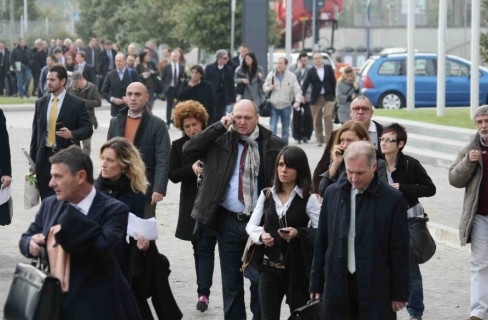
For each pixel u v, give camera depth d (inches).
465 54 3494.1
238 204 621.9
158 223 1029.2
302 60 1820.9
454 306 727.7
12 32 4069.9
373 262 494.0
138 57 2160.4
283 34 3572.8
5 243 912.9
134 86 737.6
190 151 625.9
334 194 505.7
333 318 502.3
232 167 622.2
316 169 625.6
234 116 620.7
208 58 3663.9
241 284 630.5
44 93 1899.6
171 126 2012.8
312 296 517.7
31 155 869.8
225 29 3255.4
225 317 629.3
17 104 2591.0
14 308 446.6
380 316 494.3
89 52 2768.2
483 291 657.6
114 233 461.1
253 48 2491.4
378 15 3762.3
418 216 642.8
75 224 453.1
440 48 1865.2
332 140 623.8
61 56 2642.7
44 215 476.1
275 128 1653.5
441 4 1859.0
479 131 650.2
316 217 565.3
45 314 438.9
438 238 969.5
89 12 4761.3
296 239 560.4
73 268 465.4
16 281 450.9
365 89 2284.7
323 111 1702.8
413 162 643.5
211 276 694.5
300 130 1740.9
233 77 1699.1
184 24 3314.5
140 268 540.4
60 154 463.2
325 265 507.5
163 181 727.1
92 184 470.3
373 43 3782.0
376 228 494.9
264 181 624.4
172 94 1987.0
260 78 1652.3
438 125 1697.8
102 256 460.1
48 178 853.8
